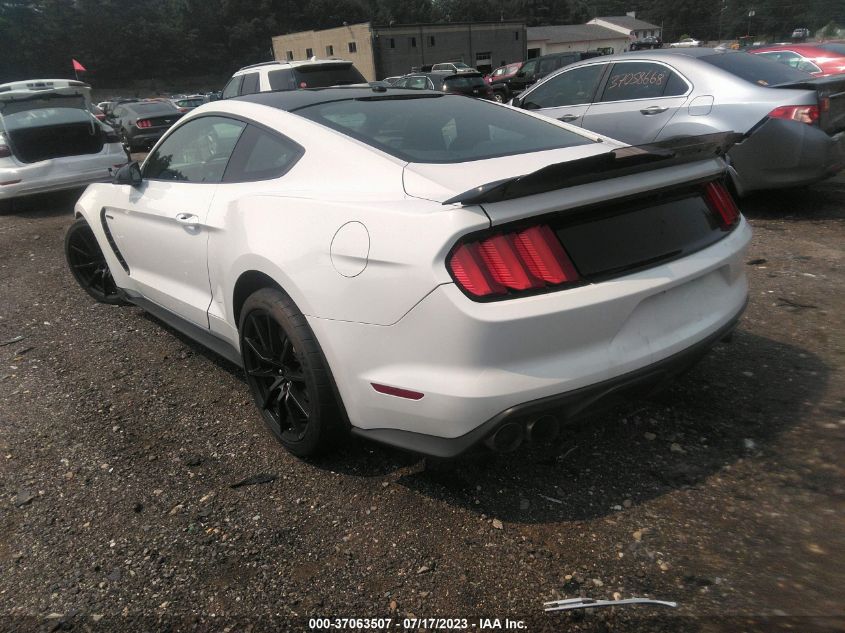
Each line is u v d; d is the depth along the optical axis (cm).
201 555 219
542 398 204
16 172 846
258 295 262
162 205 338
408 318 207
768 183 566
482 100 338
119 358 390
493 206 198
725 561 201
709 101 573
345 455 273
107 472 271
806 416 275
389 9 10356
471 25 5706
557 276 203
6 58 8150
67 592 206
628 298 212
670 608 185
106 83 8938
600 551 209
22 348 414
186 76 9669
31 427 311
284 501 245
